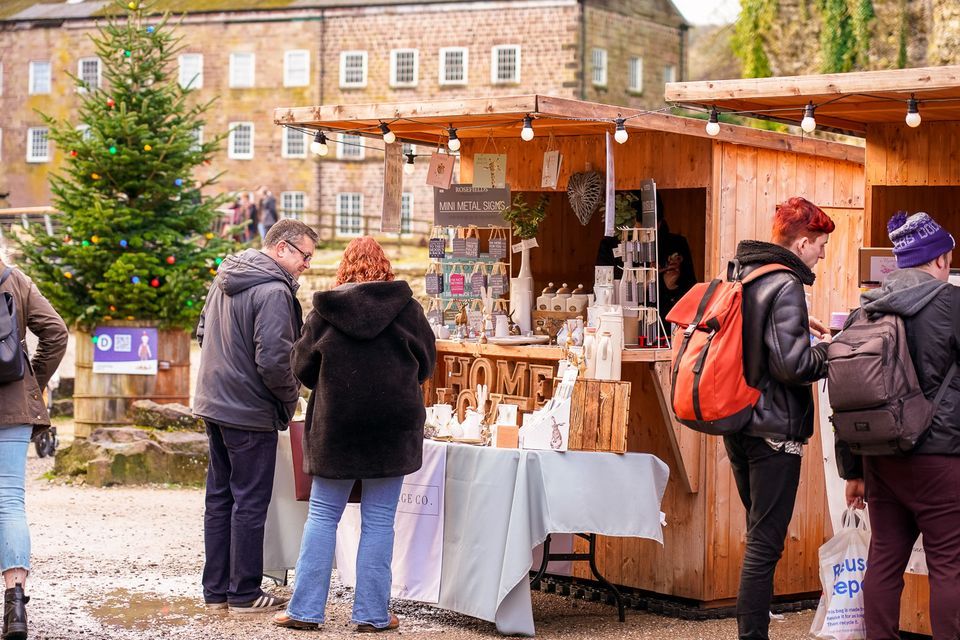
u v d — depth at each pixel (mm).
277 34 37094
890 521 4203
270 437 5250
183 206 11109
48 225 12992
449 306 6344
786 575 5816
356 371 4805
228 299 5184
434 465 5246
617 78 36000
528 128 5297
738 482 4465
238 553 5238
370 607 4992
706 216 5594
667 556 5652
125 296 10508
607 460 5004
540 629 5172
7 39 40281
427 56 35750
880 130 5488
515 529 4867
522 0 34812
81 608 5324
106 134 10672
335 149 36688
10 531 4461
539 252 7016
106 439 9836
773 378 4211
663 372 5418
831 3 15852
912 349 4031
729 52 33094
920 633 5035
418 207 35594
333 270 26422
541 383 5559
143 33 10969
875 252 5230
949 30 14805
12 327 4477
